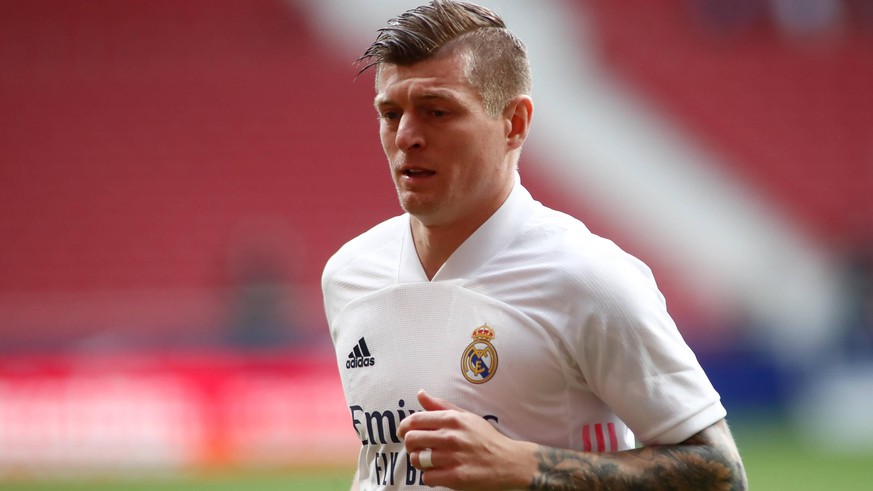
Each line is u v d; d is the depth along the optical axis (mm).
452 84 6316
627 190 45906
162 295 44344
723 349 34156
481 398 6473
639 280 6520
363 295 7086
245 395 26422
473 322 6578
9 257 45062
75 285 44844
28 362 25953
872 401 33312
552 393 6500
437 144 6363
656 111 47781
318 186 46625
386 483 6809
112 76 48406
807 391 33625
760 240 45125
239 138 47344
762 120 47844
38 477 25609
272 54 49156
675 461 6230
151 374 26141
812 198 46750
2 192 46125
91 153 46969
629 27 49625
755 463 26438
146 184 46469
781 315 39969
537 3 49469
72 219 45750
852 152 47688
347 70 48656
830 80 48750
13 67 48594
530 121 6824
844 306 35312
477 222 6750
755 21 49781
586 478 6133
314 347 31359
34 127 47312
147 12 49844
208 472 25734
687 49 49281
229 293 36875
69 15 49719
